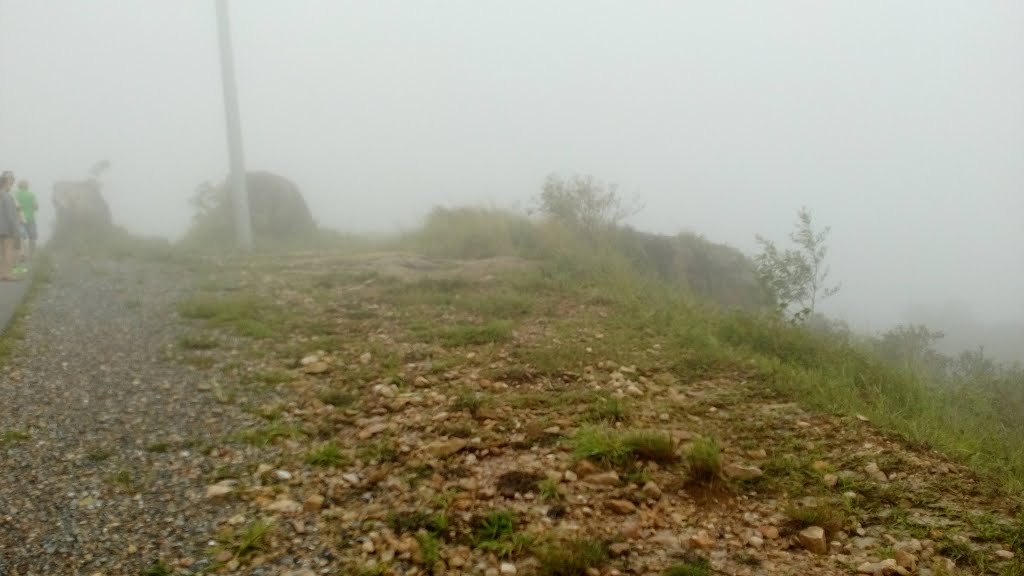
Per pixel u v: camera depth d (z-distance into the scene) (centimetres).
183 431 493
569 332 777
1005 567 338
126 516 377
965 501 407
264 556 345
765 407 562
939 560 349
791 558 353
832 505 402
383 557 346
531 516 388
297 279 1116
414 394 573
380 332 774
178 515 381
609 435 477
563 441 482
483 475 436
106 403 539
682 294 1049
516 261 1202
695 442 454
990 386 744
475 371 636
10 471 420
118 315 832
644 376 637
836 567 345
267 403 554
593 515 392
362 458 457
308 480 427
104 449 457
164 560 338
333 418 528
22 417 501
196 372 624
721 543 368
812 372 636
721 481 429
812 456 466
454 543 363
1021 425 627
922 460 460
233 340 734
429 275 1103
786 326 783
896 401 596
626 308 897
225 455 458
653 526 383
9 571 321
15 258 1107
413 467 445
